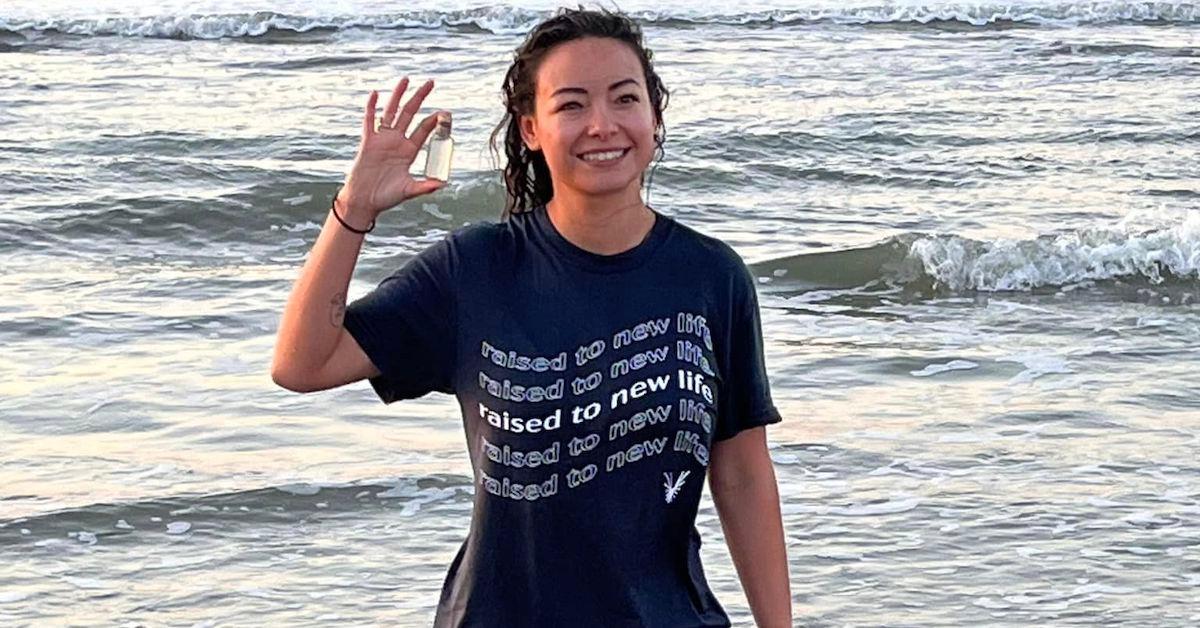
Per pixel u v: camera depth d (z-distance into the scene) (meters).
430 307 3.17
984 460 7.77
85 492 7.30
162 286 11.34
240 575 6.52
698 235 3.21
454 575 3.27
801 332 10.45
